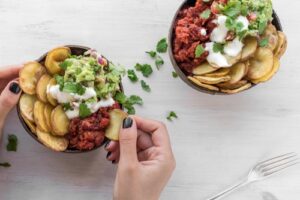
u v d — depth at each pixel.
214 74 0.61
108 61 0.63
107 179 0.68
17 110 0.64
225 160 0.69
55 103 0.59
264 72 0.63
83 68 0.58
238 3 0.60
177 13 0.63
